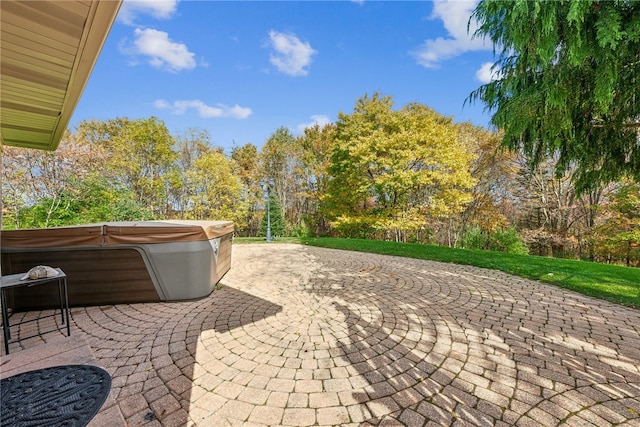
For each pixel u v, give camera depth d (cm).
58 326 295
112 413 164
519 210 1373
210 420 163
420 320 311
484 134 1285
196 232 376
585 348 246
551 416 165
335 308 352
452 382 199
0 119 307
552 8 268
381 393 188
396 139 1118
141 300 365
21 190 848
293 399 182
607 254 1095
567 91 327
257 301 379
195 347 251
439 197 1188
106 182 1084
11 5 129
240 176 1753
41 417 159
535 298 385
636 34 257
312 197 1750
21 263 337
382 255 764
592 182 439
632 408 171
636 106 357
